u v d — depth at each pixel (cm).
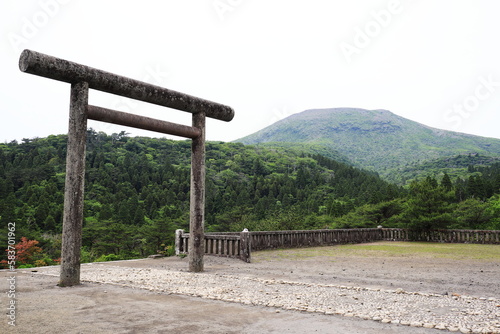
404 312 475
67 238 668
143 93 787
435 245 1800
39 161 8094
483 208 2886
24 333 380
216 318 445
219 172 10300
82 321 427
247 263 1075
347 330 398
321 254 1331
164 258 1230
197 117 921
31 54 617
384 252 1412
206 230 4362
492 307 508
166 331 391
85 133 692
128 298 558
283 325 416
